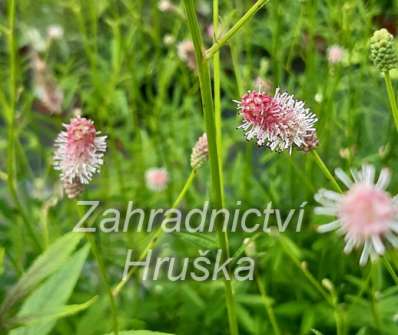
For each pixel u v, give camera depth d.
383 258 0.12
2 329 0.11
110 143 0.25
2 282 0.21
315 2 0.23
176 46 0.26
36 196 0.23
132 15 0.25
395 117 0.13
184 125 0.26
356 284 0.22
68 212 0.23
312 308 0.21
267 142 0.13
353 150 0.22
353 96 0.22
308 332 0.21
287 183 0.25
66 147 0.13
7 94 0.25
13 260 0.19
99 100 0.26
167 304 0.22
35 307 0.12
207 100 0.12
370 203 0.09
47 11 0.30
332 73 0.21
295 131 0.12
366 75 0.24
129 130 0.28
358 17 0.24
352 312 0.19
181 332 0.22
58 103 0.21
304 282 0.22
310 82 0.23
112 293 0.14
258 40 0.25
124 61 0.28
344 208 0.09
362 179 0.10
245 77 0.23
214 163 0.13
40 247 0.19
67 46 0.30
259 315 0.22
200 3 0.28
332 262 0.22
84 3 0.26
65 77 0.27
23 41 0.26
